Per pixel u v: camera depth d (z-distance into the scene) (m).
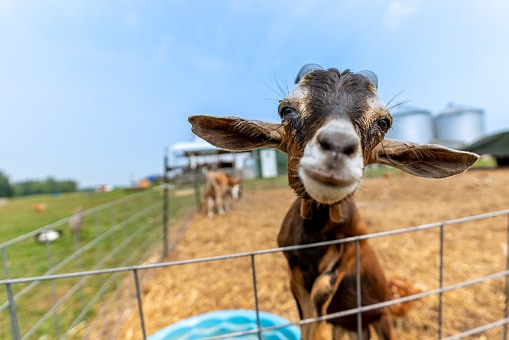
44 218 3.58
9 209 5.14
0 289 1.36
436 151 0.52
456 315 0.97
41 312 1.15
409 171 0.55
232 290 1.26
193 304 1.17
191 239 2.13
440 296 0.57
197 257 1.73
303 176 0.36
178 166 4.15
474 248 1.55
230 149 0.53
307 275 0.59
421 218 2.27
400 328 0.91
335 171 0.33
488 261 1.40
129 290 1.31
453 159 0.51
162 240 2.05
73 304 1.20
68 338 0.98
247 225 2.45
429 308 1.00
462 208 2.53
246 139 0.54
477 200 2.83
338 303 0.65
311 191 0.36
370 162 0.52
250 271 1.44
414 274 1.29
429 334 0.89
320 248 0.56
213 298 1.21
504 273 0.64
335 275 0.56
